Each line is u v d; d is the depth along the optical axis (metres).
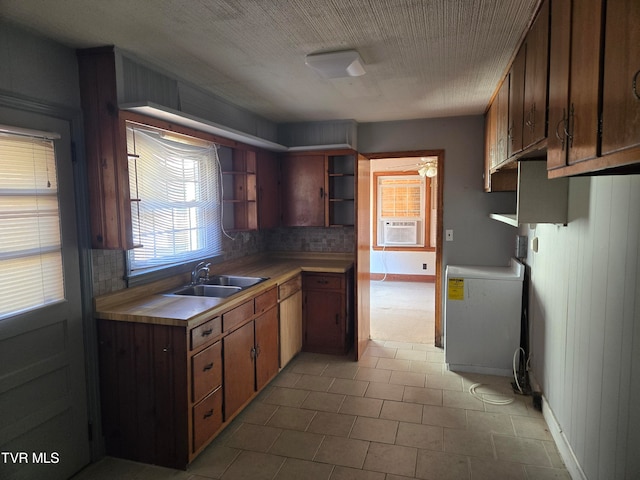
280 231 4.64
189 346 2.28
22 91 1.97
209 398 2.48
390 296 6.46
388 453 2.45
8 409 1.95
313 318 4.06
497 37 2.13
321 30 2.04
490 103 3.47
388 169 7.66
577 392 2.16
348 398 3.13
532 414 2.88
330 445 2.54
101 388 2.43
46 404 2.13
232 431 2.70
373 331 4.75
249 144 3.70
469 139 4.04
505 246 4.02
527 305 3.46
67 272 2.23
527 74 2.02
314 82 2.91
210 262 3.51
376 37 2.13
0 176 1.90
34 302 2.07
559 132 1.42
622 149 0.91
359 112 3.86
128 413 2.40
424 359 3.90
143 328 2.32
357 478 2.23
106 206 2.32
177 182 3.07
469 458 2.39
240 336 2.83
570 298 2.29
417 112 3.86
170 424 2.32
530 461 2.36
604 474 1.79
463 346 3.59
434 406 3.00
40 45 2.07
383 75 2.75
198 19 1.90
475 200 4.07
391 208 7.69
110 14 1.84
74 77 2.25
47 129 2.11
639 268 1.49
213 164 3.51
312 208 4.30
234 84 2.94
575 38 1.25
